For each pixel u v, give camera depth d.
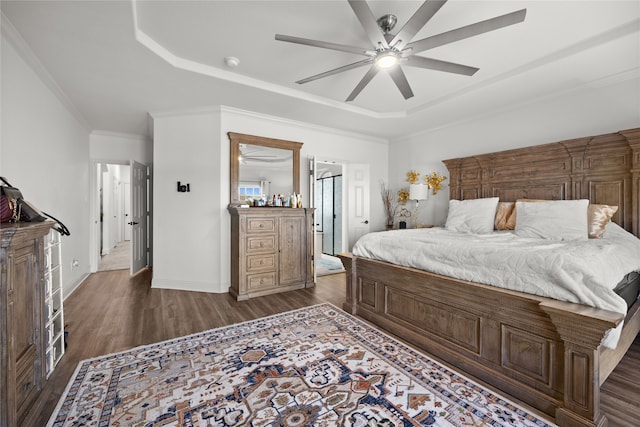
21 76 2.35
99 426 1.47
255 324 2.76
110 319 2.89
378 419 1.53
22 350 1.56
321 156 4.86
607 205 2.80
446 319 2.15
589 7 1.99
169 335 2.53
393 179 5.62
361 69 2.91
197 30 2.27
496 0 1.93
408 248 2.51
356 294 3.02
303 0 1.93
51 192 3.04
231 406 1.63
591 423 1.38
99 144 4.93
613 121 2.95
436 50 2.57
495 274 1.88
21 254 1.54
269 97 3.46
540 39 2.39
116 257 6.45
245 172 4.05
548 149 3.36
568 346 1.46
